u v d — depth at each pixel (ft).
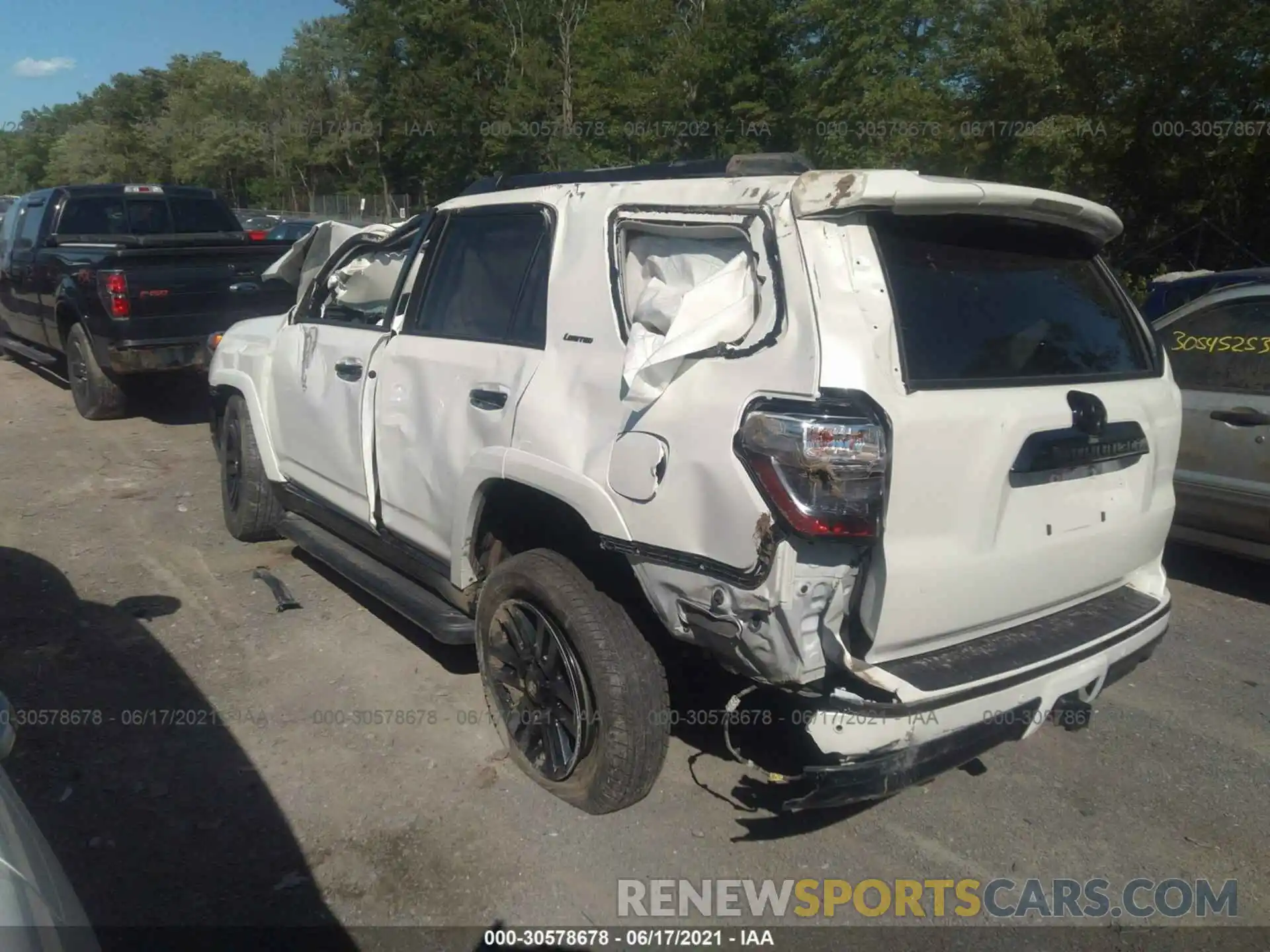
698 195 9.81
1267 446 16.60
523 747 11.73
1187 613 17.20
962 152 48.42
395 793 11.51
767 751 12.42
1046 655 9.72
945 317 9.37
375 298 16.22
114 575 17.92
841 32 69.51
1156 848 10.80
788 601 8.48
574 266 11.00
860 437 8.26
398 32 120.98
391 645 15.21
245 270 28.53
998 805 11.55
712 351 9.12
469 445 11.87
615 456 9.80
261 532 19.11
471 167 116.37
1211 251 44.60
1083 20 43.96
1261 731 13.17
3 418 30.32
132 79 245.45
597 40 93.04
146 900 9.75
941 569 8.91
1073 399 9.89
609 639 10.34
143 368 27.14
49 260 30.83
